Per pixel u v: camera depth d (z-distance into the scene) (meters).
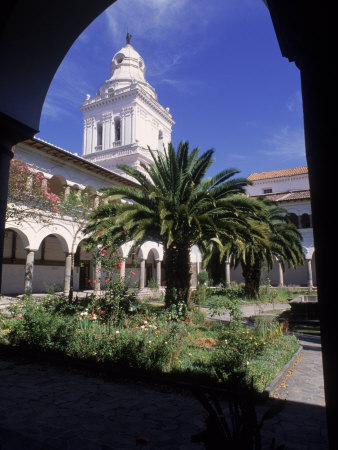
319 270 1.52
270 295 19.59
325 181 1.54
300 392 5.14
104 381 5.19
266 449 3.28
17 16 2.86
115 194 12.47
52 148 16.23
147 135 33.16
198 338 8.25
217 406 1.85
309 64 1.68
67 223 18.06
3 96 3.12
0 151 3.12
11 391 4.70
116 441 3.28
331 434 1.40
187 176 11.48
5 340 7.40
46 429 3.51
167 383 4.95
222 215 11.72
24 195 13.59
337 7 1.57
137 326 7.85
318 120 1.60
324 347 1.46
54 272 22.47
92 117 34.38
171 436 3.43
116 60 36.78
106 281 9.33
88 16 3.29
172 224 10.94
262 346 7.00
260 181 37.75
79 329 7.25
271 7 1.96
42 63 3.37
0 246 2.94
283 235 19.62
